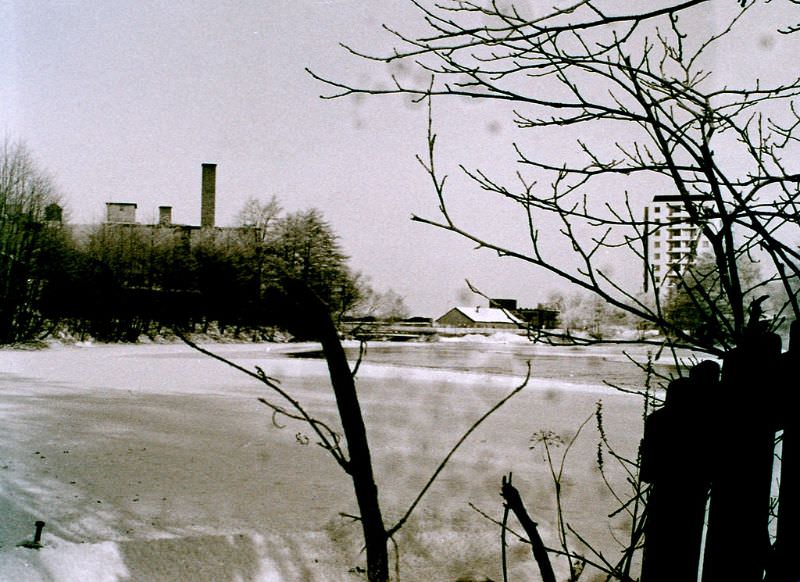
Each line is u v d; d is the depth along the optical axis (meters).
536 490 7.79
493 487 7.89
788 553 1.47
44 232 40.28
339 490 7.60
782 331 2.33
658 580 1.72
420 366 30.81
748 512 1.54
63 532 5.56
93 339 41.16
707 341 2.21
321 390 18.91
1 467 7.96
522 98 2.12
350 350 40.72
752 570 1.53
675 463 1.71
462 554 4.52
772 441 1.53
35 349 36.62
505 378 24.11
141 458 9.05
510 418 14.22
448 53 2.11
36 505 6.33
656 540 1.74
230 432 11.56
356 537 4.75
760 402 1.54
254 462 9.08
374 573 1.56
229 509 6.62
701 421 1.65
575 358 38.06
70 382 19.58
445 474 8.67
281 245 46.69
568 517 6.45
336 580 3.98
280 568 4.13
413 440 11.44
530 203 2.20
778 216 2.02
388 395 18.80
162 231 52.41
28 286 39.53
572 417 14.41
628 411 15.56
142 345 42.81
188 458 9.19
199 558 4.23
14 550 4.20
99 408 14.09
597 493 7.65
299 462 9.17
